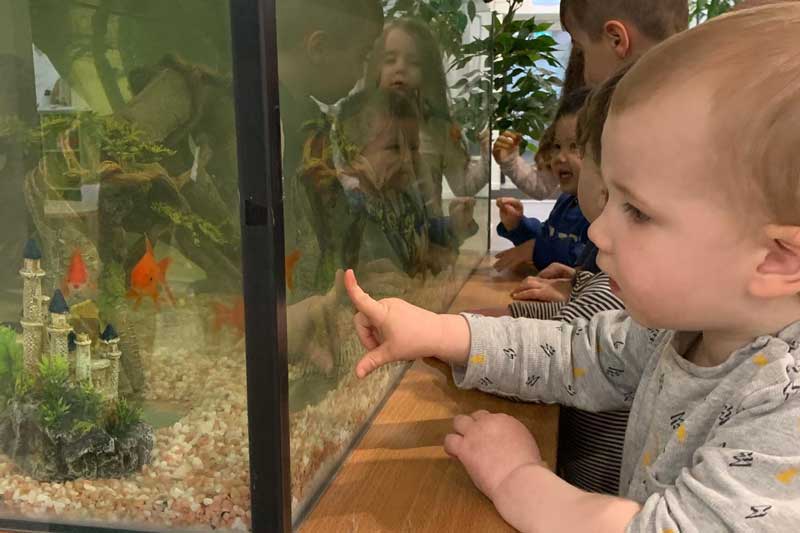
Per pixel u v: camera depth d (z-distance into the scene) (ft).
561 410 3.20
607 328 2.45
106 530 1.79
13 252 1.73
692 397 1.89
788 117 1.45
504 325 2.56
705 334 1.93
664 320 1.74
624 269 1.71
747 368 1.73
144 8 1.45
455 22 3.58
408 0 2.59
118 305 1.68
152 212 1.57
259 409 1.59
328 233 1.90
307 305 1.78
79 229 1.68
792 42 1.49
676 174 1.56
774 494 1.51
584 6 4.00
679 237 1.60
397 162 2.58
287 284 1.61
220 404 1.65
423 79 2.90
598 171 2.78
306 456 1.84
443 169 3.49
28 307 1.76
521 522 1.83
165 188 1.54
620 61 3.97
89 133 1.60
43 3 1.56
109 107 1.58
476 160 4.77
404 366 2.89
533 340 2.51
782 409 1.59
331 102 1.84
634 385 2.39
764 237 1.55
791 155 1.45
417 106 2.84
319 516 1.85
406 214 2.77
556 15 10.13
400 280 2.77
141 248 1.61
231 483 1.69
